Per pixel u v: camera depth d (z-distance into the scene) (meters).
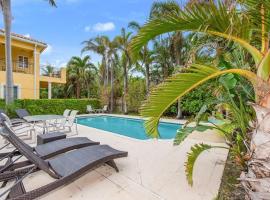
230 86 2.94
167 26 1.97
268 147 1.88
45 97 21.73
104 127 12.16
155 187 3.16
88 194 2.95
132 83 17.73
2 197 2.77
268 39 1.97
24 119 7.45
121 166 4.00
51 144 4.07
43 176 3.48
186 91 2.04
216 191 3.03
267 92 1.91
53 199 2.80
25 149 2.99
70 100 15.66
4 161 4.09
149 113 2.18
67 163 3.07
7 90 10.41
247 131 2.62
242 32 1.96
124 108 17.39
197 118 3.19
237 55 2.91
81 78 24.06
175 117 14.46
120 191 3.04
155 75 16.45
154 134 2.51
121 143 5.87
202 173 3.68
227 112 3.97
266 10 1.82
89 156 3.26
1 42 14.28
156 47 14.61
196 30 1.98
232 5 1.84
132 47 2.21
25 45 15.60
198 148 2.93
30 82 15.77
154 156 4.64
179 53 13.14
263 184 1.91
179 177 3.51
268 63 1.90
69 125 7.75
